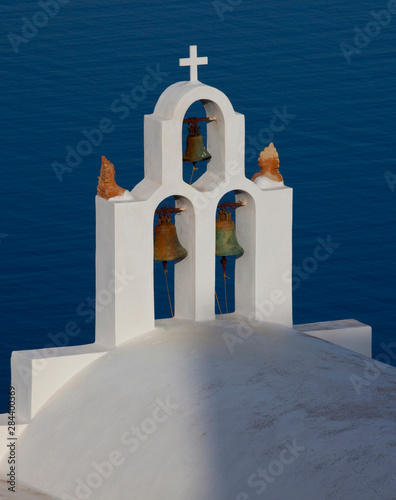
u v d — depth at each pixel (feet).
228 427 143.13
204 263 168.14
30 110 436.35
